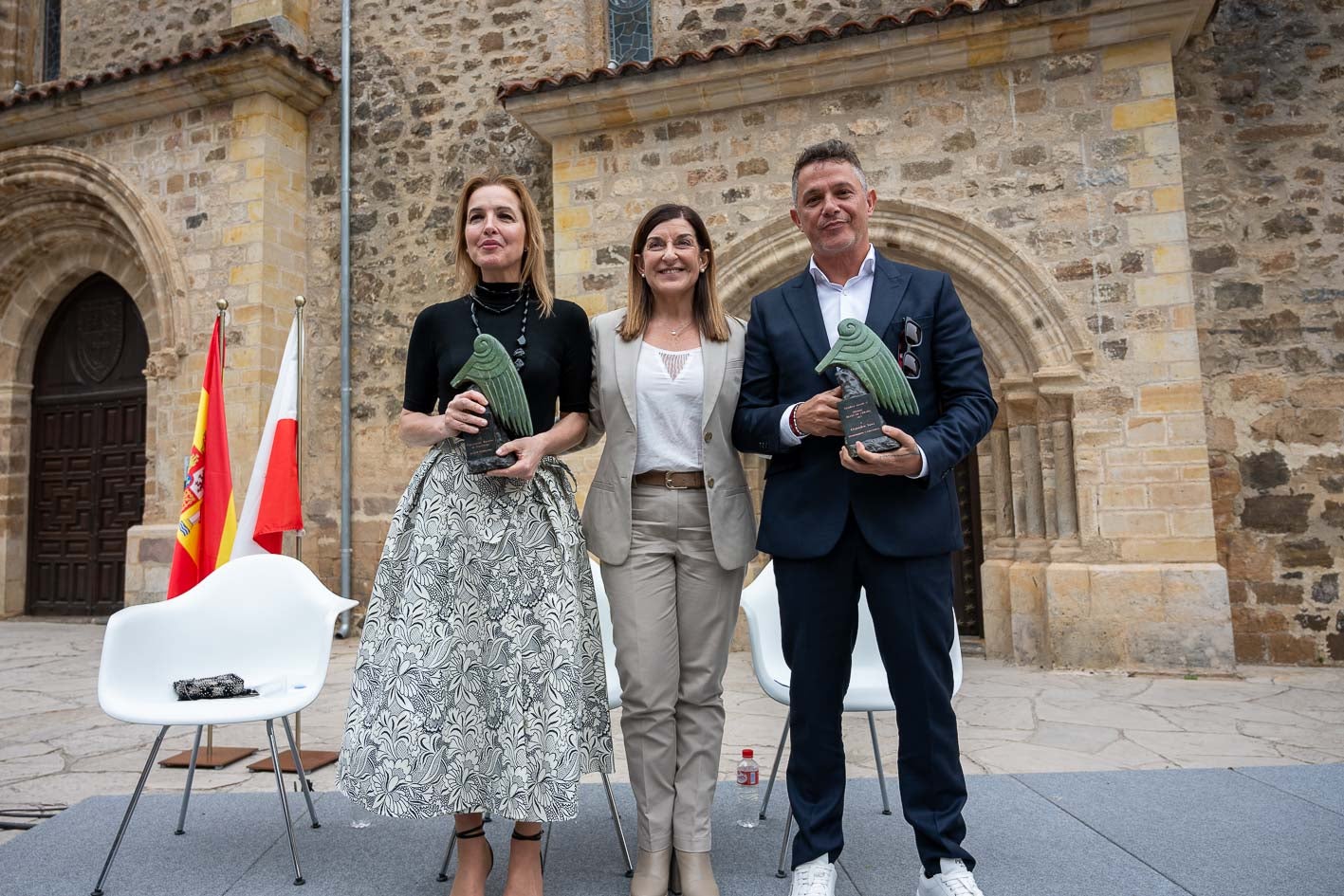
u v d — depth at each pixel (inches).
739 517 83.9
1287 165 224.8
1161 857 87.2
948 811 73.1
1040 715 158.7
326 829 100.9
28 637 267.1
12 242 312.0
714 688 82.8
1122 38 209.8
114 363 316.5
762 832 96.9
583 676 79.6
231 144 282.8
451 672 75.5
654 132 246.4
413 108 295.7
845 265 81.9
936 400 78.4
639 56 291.1
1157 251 206.5
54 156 295.1
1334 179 222.1
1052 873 83.5
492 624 77.1
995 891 79.7
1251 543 219.9
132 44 334.0
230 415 271.9
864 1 261.0
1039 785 111.5
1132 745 136.9
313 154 302.5
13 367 318.3
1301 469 218.1
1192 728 147.9
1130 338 206.5
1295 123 225.3
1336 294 219.5
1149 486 202.5
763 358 83.7
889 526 74.1
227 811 107.3
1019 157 217.8
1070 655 203.0
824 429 73.5
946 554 75.5
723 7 275.1
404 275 289.6
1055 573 205.2
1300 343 220.5
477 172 286.5
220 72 275.0
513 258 83.2
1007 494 228.5
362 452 286.8
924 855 72.5
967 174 221.1
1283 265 223.0
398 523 79.9
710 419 83.3
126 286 304.8
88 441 316.8
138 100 285.3
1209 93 230.5
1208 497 198.5
